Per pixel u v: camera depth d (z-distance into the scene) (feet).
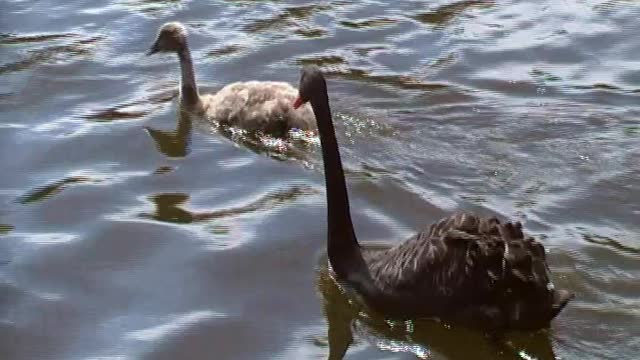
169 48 17.97
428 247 13.23
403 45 19.76
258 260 14.37
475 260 12.89
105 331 13.29
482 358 12.92
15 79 18.92
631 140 16.67
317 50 19.70
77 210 15.37
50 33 20.57
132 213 15.30
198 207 15.44
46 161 16.56
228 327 13.32
